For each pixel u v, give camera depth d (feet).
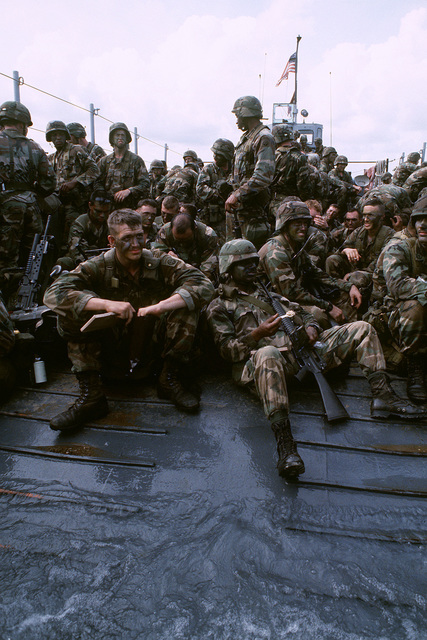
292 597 6.75
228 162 23.95
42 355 13.94
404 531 7.98
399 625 6.33
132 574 7.14
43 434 10.82
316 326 12.06
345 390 12.71
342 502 8.66
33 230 17.63
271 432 10.75
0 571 7.23
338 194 31.40
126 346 11.49
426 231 11.82
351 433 10.72
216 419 11.29
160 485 9.12
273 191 21.34
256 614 6.50
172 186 27.17
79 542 7.76
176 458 9.91
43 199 19.40
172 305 10.74
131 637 6.22
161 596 6.78
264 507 8.52
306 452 10.07
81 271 10.96
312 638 6.18
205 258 16.47
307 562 7.32
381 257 14.78
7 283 16.60
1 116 16.74
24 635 6.27
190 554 7.47
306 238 14.65
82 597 6.78
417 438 10.50
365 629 6.27
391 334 13.29
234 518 8.23
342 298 16.07
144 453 10.09
